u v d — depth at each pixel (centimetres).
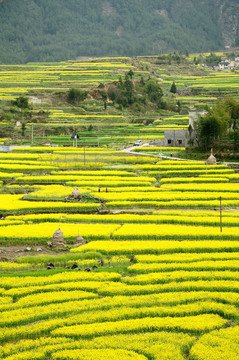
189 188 12900
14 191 13175
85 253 8125
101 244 8569
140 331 5769
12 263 7819
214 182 13912
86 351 5284
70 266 7825
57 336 5647
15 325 5938
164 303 6359
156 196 12025
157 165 15738
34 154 17600
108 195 12206
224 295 6544
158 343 5459
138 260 7831
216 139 17900
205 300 6444
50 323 5878
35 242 8900
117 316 6025
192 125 19000
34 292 6750
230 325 5978
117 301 6397
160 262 7794
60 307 6241
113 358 5144
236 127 18725
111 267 7775
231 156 16575
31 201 11969
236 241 8806
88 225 9938
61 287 6831
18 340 5688
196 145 18500
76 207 11338
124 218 10369
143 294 6694
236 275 7131
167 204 11481
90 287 6825
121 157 16862
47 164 16175
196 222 10012
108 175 14812
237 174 14512
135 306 6303
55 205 11381
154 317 6047
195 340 5572
